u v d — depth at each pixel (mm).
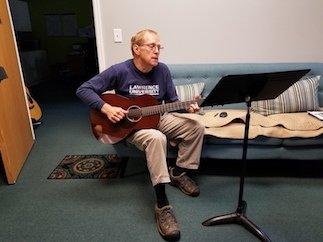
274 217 1586
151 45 1620
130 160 2326
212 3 2305
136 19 2373
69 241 1437
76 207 1718
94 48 5992
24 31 6246
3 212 1681
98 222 1577
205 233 1472
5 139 1954
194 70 2316
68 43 6688
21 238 1464
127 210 1680
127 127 1695
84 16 6465
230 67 2297
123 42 2438
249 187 1886
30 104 3145
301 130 1805
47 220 1603
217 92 1272
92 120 1742
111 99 1715
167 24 2381
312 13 2297
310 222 1541
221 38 2400
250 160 2121
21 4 6098
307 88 2113
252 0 2281
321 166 2131
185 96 2139
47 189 1925
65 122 3354
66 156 2439
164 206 1524
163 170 1523
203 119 1964
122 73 1737
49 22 6562
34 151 2557
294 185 1897
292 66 2283
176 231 1419
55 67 6613
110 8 2350
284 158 1894
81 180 2037
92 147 2621
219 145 1894
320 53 2406
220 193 1825
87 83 1709
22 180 2053
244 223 1495
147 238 1451
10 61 2295
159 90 1819
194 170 1924
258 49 2416
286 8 2291
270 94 1426
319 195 1782
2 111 1968
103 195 1839
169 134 1824
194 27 2379
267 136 1810
